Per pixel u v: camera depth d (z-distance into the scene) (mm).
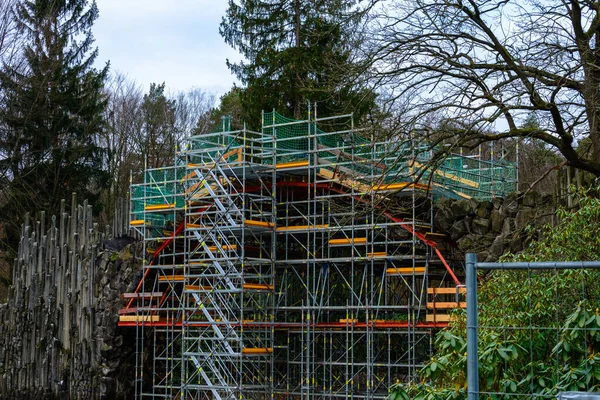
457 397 11352
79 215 34594
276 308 28750
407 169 26359
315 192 28500
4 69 48656
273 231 29109
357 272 30906
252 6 42562
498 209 25125
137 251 32375
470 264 8961
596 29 20547
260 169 29406
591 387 10242
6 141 49594
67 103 52000
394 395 11328
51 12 51906
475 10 20828
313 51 39656
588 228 15383
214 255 31672
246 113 43062
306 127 30875
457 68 20750
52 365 34062
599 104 19172
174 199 31094
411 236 28625
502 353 10570
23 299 36875
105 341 31797
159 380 32688
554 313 12891
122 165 61781
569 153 19609
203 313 30688
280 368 32500
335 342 31547
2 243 50219
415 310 28484
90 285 32750
